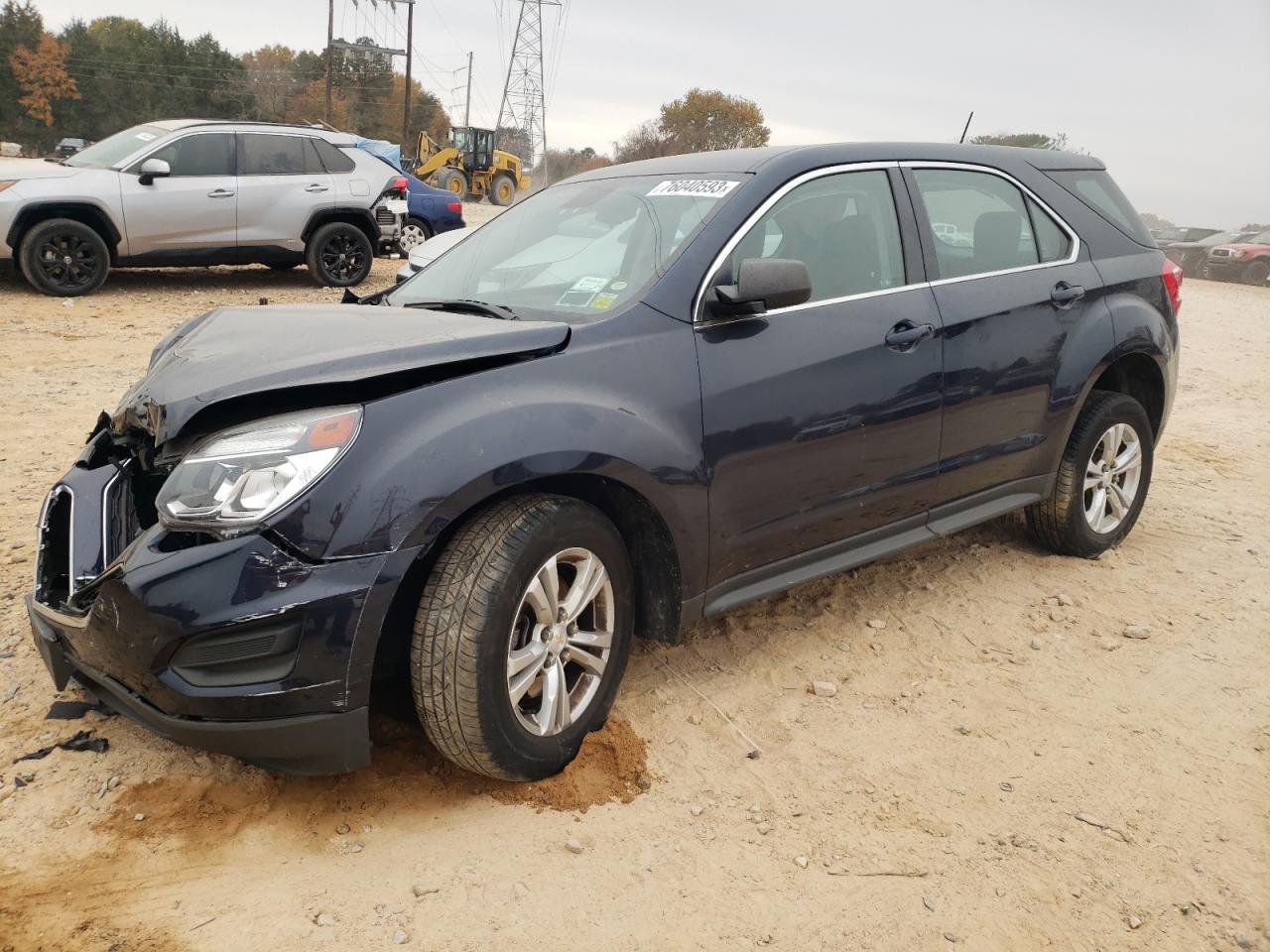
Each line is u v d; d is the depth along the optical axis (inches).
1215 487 242.8
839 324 135.2
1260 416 328.5
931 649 151.1
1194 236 1123.9
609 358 114.1
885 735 127.3
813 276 135.7
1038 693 139.6
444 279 150.1
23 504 185.8
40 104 2960.1
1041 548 191.3
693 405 118.6
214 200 444.8
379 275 563.8
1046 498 177.5
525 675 106.3
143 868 96.5
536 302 130.3
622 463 110.2
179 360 112.2
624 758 116.5
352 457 95.3
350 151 490.0
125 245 428.8
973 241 159.3
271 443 95.1
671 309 120.8
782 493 129.8
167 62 3189.0
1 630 139.9
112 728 118.3
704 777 116.0
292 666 93.6
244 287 486.9
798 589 168.1
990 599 169.0
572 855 101.7
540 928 92.1
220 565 91.7
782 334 129.0
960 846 107.0
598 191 151.3
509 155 1460.4
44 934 87.6
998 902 99.3
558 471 104.7
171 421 97.8
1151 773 122.0
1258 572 187.2
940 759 122.8
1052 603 167.9
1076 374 168.6
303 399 99.2
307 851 100.2
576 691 115.2
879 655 147.9
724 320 123.9
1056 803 115.1
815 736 126.1
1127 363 186.9
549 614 107.1
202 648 92.7
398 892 95.3
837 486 136.6
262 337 115.3
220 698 92.8
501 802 108.9
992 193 165.0
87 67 3063.5
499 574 100.2
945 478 152.7
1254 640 158.9
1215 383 389.4
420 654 99.7
